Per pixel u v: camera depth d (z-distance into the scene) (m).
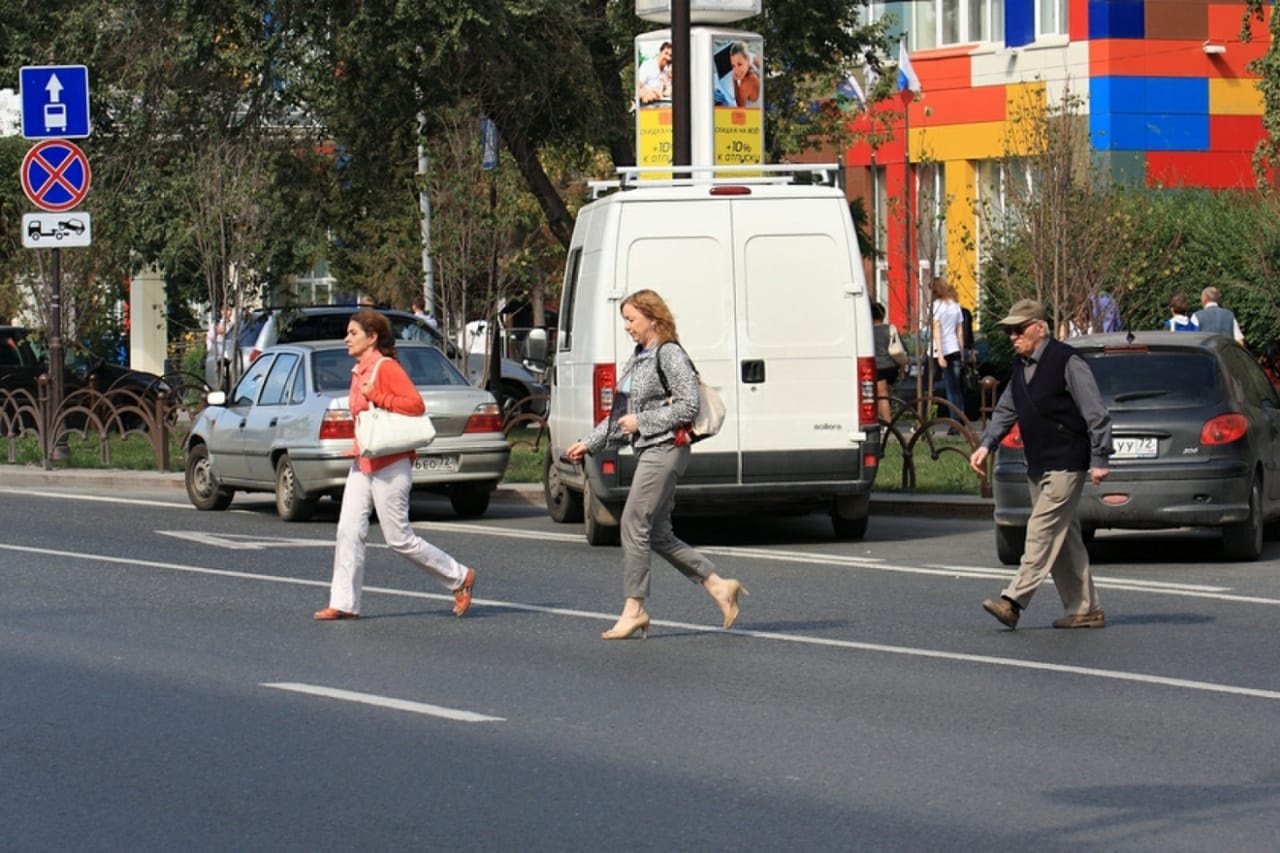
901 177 74.25
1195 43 67.88
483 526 35.16
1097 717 17.17
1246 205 58.81
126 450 50.75
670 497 21.72
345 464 35.25
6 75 52.06
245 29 49.66
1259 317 57.22
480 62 49.56
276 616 23.80
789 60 53.97
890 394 47.25
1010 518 27.92
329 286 73.00
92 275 61.94
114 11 50.66
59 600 25.33
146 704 18.05
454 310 53.56
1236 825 13.41
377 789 14.64
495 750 15.99
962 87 71.88
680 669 19.80
